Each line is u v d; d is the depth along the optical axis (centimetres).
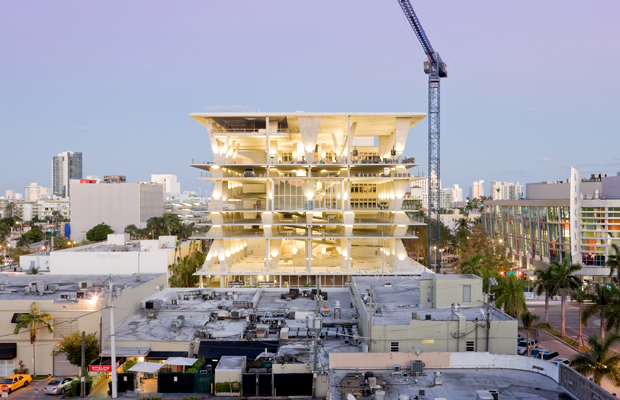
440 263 14112
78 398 4488
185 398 4112
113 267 9712
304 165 10056
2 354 5150
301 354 4609
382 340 4131
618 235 10175
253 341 5053
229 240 10588
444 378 3572
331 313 5919
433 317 4394
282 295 6994
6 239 18875
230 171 11256
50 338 5219
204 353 4925
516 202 13850
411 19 16988
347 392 3319
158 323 5744
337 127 11306
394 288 6175
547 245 11738
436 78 17638
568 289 6481
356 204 12019
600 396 2939
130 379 4584
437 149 17550
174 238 11025
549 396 3225
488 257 10425
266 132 10081
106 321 5247
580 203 10556
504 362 3744
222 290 7506
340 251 10806
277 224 10106
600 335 6281
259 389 4334
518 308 5994
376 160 10444
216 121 10512
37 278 7312
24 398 4553
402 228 10475
